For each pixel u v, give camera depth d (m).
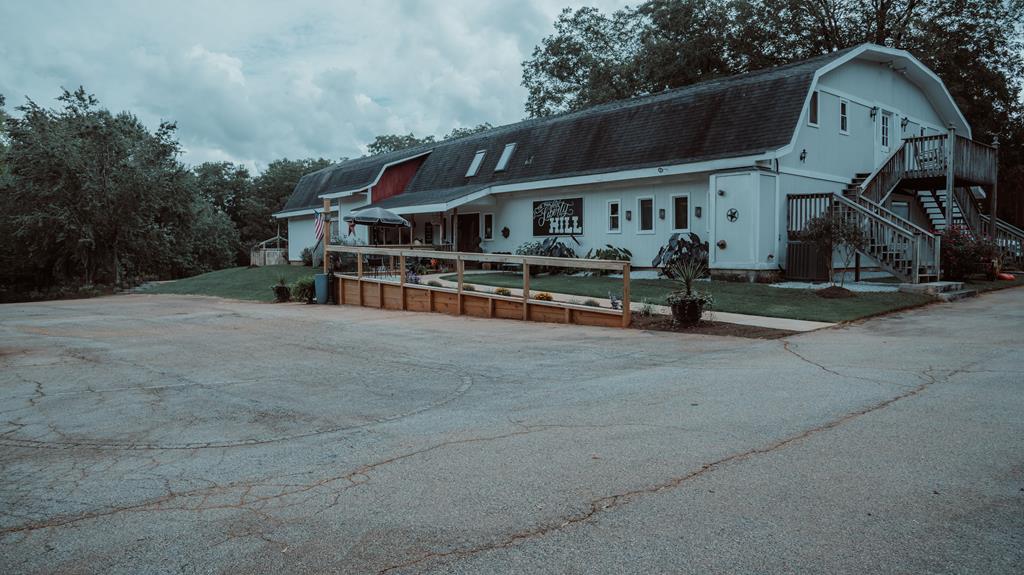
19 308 19.36
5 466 4.55
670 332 10.94
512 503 3.63
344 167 36.16
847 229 14.80
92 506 3.76
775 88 18.92
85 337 11.51
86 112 34.56
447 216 28.50
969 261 17.50
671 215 20.56
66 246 34.53
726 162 18.19
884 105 23.22
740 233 18.06
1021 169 31.06
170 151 36.00
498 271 24.34
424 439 5.01
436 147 31.64
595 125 23.77
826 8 31.33
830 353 8.54
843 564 2.85
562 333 11.28
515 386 7.04
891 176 20.69
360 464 4.43
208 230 43.62
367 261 24.75
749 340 9.95
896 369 7.22
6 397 6.76
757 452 4.40
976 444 4.43
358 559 3.02
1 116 40.56
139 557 3.09
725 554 2.97
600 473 4.08
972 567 2.81
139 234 35.78
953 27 30.28
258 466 4.45
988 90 30.75
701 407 5.73
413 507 3.62
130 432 5.40
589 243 23.08
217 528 3.41
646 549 3.04
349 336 11.38
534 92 42.22
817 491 3.68
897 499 3.54
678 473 4.04
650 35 35.12
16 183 34.59
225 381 7.54
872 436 4.68
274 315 15.28
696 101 20.88
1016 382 6.30
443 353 9.45
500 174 26.16
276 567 2.96
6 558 3.11
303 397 6.67
